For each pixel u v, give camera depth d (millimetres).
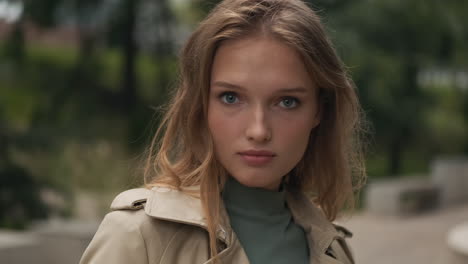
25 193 9008
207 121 1403
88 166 10680
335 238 1647
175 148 1497
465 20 12508
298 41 1317
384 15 11820
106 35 13117
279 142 1337
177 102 1475
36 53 13414
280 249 1506
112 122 12852
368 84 12188
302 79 1349
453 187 13258
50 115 11859
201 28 1408
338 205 1741
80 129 11375
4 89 12078
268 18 1326
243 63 1312
